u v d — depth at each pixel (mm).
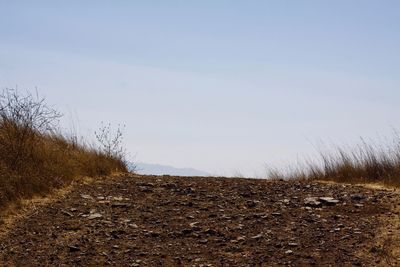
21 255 6352
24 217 7562
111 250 6602
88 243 6797
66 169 9656
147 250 6629
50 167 9320
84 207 8266
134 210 8273
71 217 7738
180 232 7242
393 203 8469
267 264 6184
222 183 10492
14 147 9078
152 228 7434
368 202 8633
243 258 6375
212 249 6672
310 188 10008
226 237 7074
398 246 6465
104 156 11375
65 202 8445
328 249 6578
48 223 7422
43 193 8578
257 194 9484
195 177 11383
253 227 7488
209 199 9047
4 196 7801
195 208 8461
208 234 7195
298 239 6965
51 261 6227
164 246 6773
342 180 11219
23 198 8180
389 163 11086
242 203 8805
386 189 9812
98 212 8055
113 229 7320
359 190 9703
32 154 9367
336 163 11648
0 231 7004
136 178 10766
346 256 6332
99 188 9531
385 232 7012
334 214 8062
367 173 11156
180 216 8000
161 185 10039
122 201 8758
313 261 6234
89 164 10562
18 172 8578
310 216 7980
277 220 7812
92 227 7367
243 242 6891
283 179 11531
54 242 6785
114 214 8016
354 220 7695
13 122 9609
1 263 6102
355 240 6836
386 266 5977
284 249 6629
